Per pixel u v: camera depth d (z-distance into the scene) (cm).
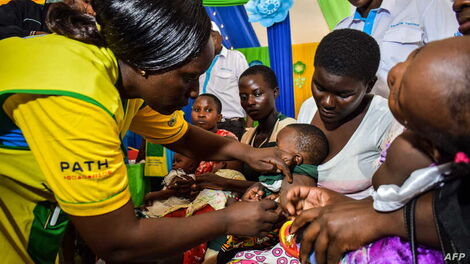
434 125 49
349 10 512
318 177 119
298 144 118
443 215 55
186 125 131
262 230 95
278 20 476
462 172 54
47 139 78
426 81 47
